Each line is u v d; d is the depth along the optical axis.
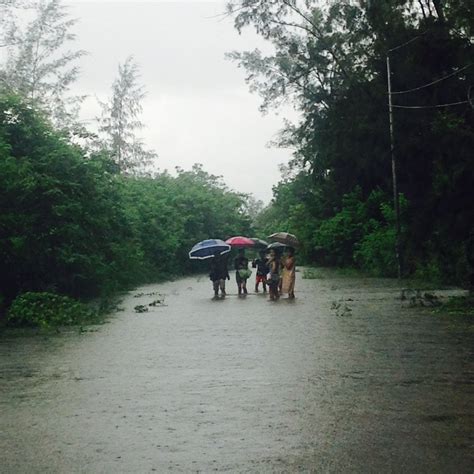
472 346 11.84
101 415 7.45
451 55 23.14
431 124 23.66
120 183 28.09
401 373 9.52
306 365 10.28
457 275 25.89
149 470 5.59
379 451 5.99
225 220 61.06
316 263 52.50
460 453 5.90
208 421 7.12
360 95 32.84
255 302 22.30
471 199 20.31
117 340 13.59
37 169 20.88
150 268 39.56
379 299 21.62
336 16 34.06
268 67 42.28
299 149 49.75
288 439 6.42
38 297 17.36
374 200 41.53
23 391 8.77
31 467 5.71
